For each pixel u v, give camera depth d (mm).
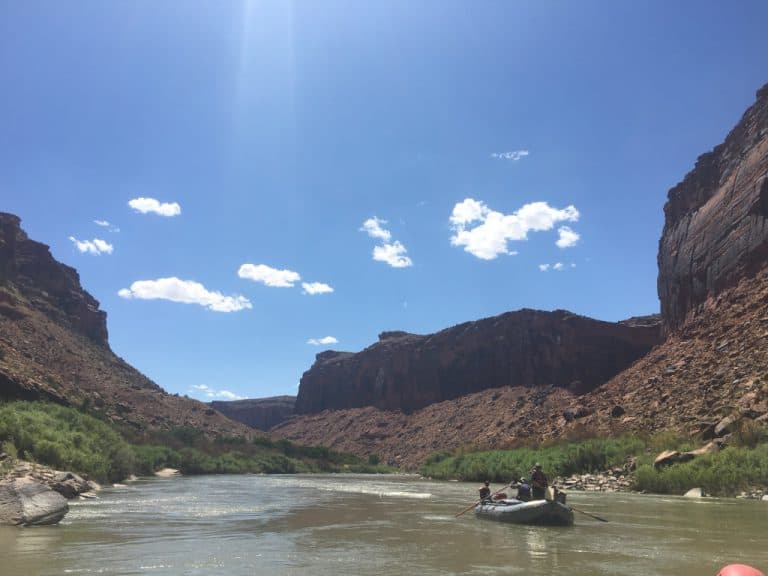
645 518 19328
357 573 10938
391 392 136875
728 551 13289
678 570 11242
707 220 64562
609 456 36938
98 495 28797
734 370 40875
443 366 126875
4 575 10523
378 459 107625
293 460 87688
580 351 100688
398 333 163500
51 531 15969
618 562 12047
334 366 162250
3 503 17016
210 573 10867
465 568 11445
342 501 28625
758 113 62531
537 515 18281
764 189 53938
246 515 21375
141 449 61000
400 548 13898
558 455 41750
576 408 56562
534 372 105750
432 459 70750
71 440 36406
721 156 69375
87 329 106250
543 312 109625
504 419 94000
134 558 12258
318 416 155000
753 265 53750
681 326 63688
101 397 78875
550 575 10781
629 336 99688
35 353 77000
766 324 43812
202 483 45312
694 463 29047
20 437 30656
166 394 105750
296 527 17969
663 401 44812
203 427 92812
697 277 63031
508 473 46406
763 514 20125
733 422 31656
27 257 104938
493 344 117062
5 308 83125
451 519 20453
